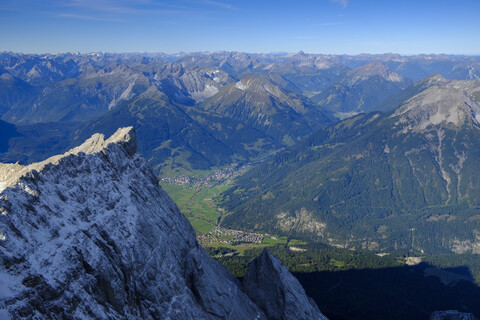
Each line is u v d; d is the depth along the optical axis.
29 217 48.19
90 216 58.53
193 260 80.75
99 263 52.69
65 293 46.03
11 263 42.41
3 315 38.25
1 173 71.31
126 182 75.75
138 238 65.38
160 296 63.94
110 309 52.19
